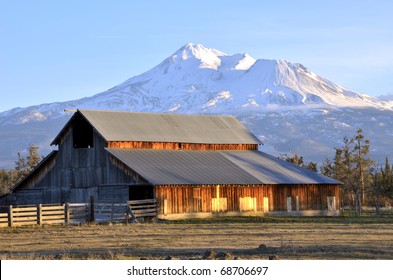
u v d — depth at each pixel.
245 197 98.88
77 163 99.62
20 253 48.16
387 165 137.88
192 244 53.59
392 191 135.50
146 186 92.38
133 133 100.06
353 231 65.31
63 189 101.19
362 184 135.25
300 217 96.88
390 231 65.19
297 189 103.56
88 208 81.12
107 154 96.12
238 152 109.75
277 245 51.91
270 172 103.81
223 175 97.88
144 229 70.00
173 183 90.44
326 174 140.75
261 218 92.50
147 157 97.12
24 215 75.88
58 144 102.44
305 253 45.28
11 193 106.94
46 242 56.56
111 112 103.25
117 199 94.50
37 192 104.44
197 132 108.38
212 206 95.56
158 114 108.50
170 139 103.06
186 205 92.94
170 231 67.00
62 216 78.56
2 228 72.25
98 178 96.94
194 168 97.81
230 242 55.06
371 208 127.75
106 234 63.66
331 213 106.19
